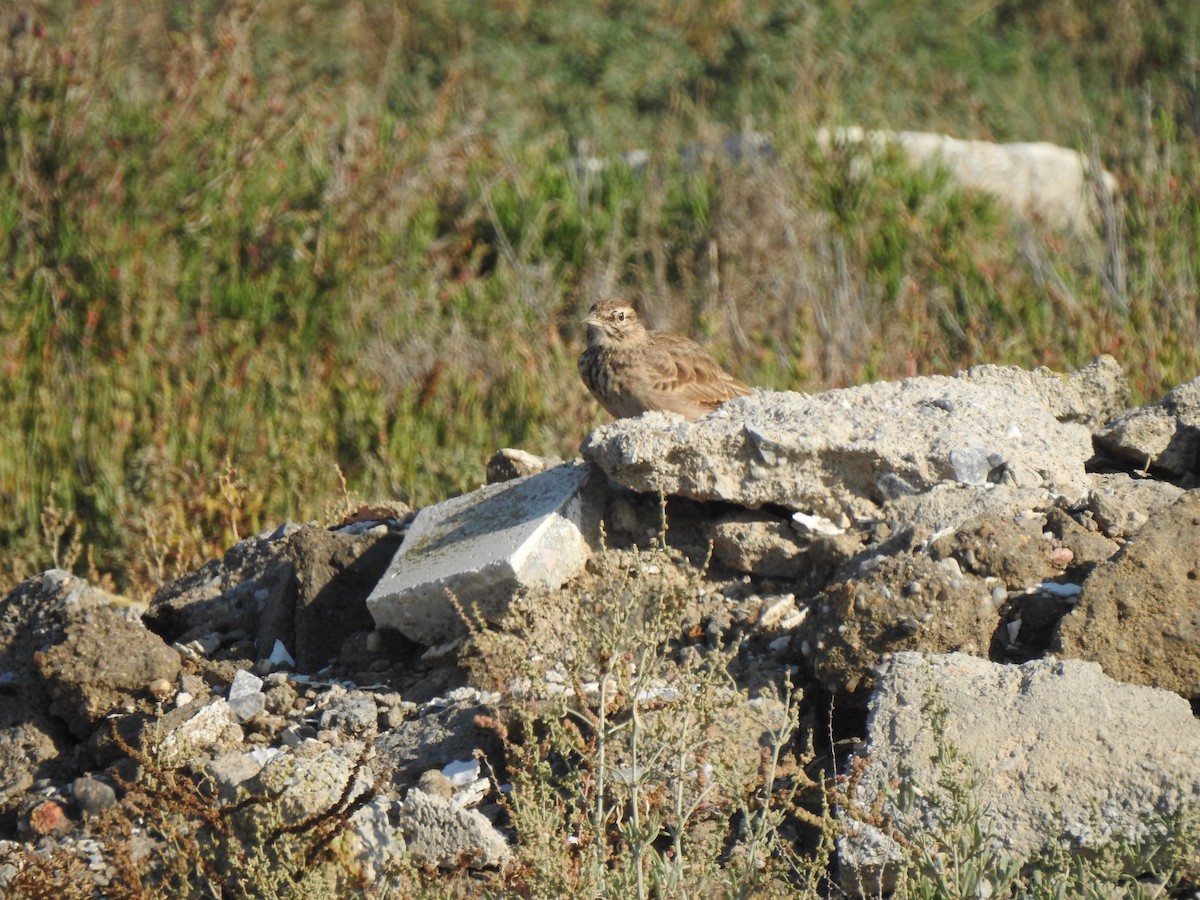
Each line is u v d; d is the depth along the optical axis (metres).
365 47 46.12
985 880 10.88
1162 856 10.95
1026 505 14.80
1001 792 11.51
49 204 32.69
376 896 11.55
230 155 34.09
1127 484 15.67
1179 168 36.00
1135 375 27.92
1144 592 12.88
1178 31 47.97
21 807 14.23
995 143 43.56
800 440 15.46
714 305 32.81
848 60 46.38
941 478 15.30
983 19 49.81
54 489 26.72
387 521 18.86
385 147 36.53
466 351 30.89
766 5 48.19
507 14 47.84
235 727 14.57
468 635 15.28
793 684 13.63
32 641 16.11
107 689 15.23
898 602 13.21
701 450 15.58
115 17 36.97
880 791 11.13
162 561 23.48
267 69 41.41
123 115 34.84
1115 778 11.41
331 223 33.56
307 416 28.03
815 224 35.03
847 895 11.30
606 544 15.98
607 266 34.78
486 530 16.02
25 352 30.19
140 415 28.27
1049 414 16.88
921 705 12.21
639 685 11.52
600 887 10.84
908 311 32.09
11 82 33.66
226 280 32.38
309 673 16.03
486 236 37.12
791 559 15.33
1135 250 32.75
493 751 13.59
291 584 16.80
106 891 11.92
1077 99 45.84
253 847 12.16
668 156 39.56
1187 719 11.78
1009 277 33.34
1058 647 12.75
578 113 45.03
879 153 38.75
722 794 12.01
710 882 11.03
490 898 11.38
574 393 29.03
